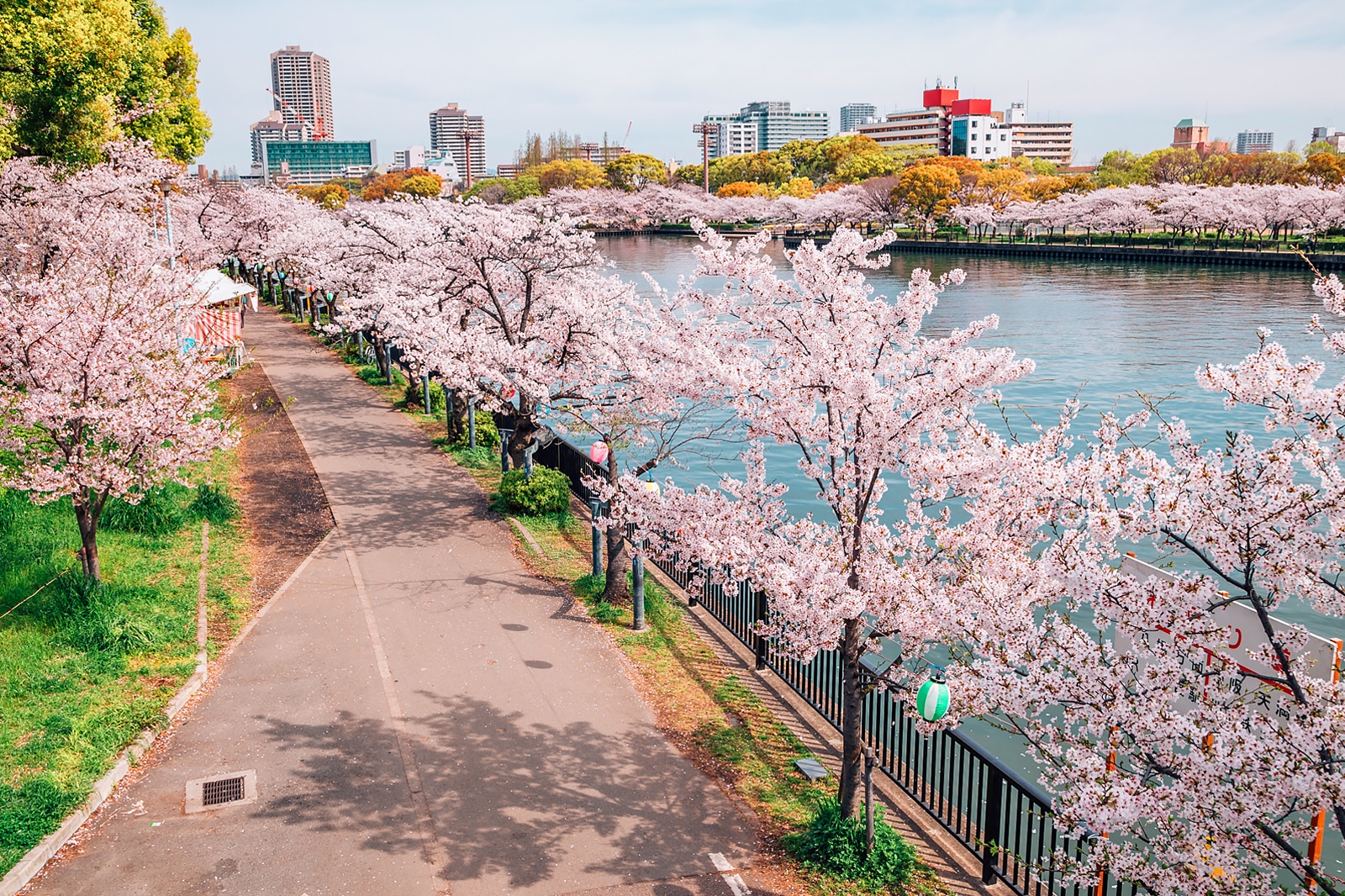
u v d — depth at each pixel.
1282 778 5.54
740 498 11.58
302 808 9.82
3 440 13.44
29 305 14.32
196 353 15.32
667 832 9.66
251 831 9.41
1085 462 7.15
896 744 11.86
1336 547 6.21
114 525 16.97
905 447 9.50
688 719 12.01
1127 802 5.95
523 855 9.19
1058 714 12.65
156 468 14.39
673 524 12.09
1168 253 96.00
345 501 20.45
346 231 30.48
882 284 78.94
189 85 43.50
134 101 29.80
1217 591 6.48
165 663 12.64
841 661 11.09
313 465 23.22
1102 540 6.79
